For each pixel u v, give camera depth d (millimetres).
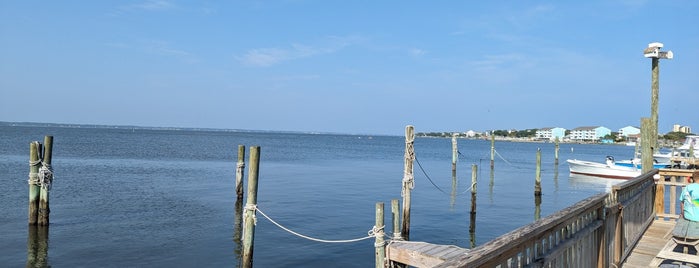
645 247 8773
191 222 17969
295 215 19703
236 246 14758
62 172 32906
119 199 22547
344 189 28422
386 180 34219
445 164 56031
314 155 67875
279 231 16656
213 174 35344
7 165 35594
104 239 14984
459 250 9602
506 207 23797
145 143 85750
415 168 48719
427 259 9328
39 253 13250
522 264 4199
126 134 139375
